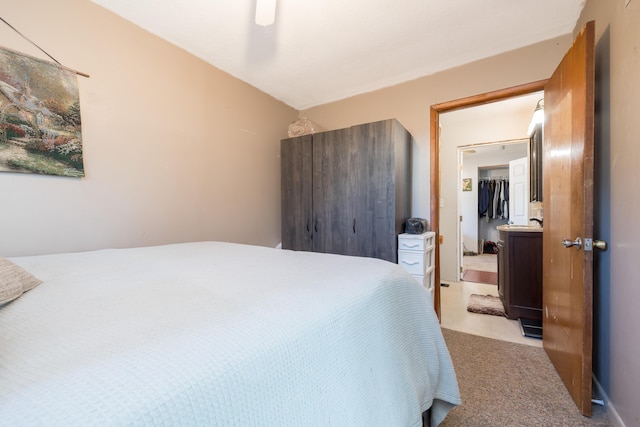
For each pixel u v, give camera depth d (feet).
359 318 2.59
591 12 5.45
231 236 8.64
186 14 6.07
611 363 4.41
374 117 9.72
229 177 8.58
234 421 1.49
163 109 6.89
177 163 7.19
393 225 7.63
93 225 5.70
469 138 12.89
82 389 1.26
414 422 2.94
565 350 5.27
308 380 1.96
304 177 9.23
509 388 5.19
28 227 4.90
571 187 5.04
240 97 8.93
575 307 4.86
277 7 5.83
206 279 3.13
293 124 10.07
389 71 8.54
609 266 4.50
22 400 1.17
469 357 6.37
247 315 2.08
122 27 6.12
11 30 4.72
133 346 1.61
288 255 4.73
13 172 4.72
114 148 6.01
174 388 1.35
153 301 2.40
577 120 4.77
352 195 8.27
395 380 2.84
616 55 4.33
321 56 7.72
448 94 8.38
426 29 6.62
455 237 13.47
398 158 7.84
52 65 5.13
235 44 7.16
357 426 2.26
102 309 2.22
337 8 5.89
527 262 8.56
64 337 1.74
